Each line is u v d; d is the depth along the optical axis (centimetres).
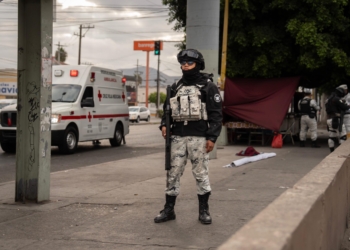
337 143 1652
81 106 1465
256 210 592
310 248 278
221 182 809
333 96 1208
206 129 518
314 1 1435
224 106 1557
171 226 521
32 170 657
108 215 582
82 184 820
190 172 934
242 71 1575
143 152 1502
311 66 1445
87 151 1534
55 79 1514
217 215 567
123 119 1762
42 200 666
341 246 470
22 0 640
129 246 451
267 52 1538
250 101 1541
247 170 952
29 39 643
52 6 652
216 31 1145
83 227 525
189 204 631
